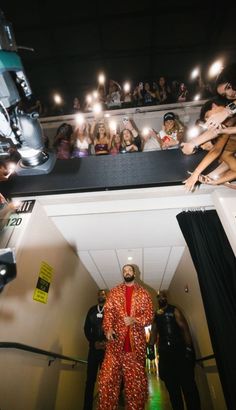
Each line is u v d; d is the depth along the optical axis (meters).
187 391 2.64
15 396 1.74
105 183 2.16
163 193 2.23
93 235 3.19
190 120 3.81
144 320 2.41
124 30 4.87
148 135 3.22
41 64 5.46
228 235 2.09
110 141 3.24
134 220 2.80
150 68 5.62
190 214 2.41
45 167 1.55
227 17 4.55
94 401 3.88
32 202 2.25
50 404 2.36
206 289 2.05
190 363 2.85
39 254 2.36
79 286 4.00
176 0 4.34
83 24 4.74
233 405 1.70
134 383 2.13
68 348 3.07
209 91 3.91
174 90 4.45
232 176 1.93
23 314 1.98
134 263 4.43
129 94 4.43
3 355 1.66
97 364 3.19
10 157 1.77
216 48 5.12
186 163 2.22
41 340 2.30
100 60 5.45
